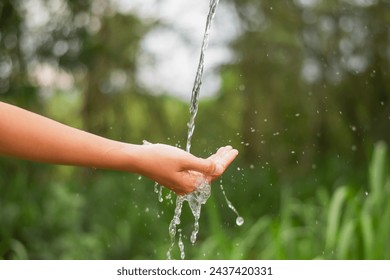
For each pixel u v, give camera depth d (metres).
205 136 7.86
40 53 5.59
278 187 6.41
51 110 7.47
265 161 7.41
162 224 5.67
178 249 4.91
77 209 5.42
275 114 7.36
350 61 6.90
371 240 3.38
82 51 5.63
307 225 4.52
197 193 2.39
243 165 7.35
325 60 6.89
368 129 6.93
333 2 6.70
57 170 6.74
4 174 5.35
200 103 8.10
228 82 7.86
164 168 2.12
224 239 4.10
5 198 5.14
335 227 3.48
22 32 5.42
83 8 5.82
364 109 7.04
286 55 6.96
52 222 4.96
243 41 7.00
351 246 3.59
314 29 6.82
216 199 6.05
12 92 5.34
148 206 6.00
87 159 2.02
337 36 6.79
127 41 7.31
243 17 7.00
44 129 1.97
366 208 3.61
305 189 6.29
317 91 7.08
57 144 1.98
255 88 7.16
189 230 5.54
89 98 7.52
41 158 1.98
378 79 6.91
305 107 7.13
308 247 4.06
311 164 7.21
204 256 3.98
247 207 6.04
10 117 1.93
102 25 7.27
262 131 7.46
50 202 5.20
